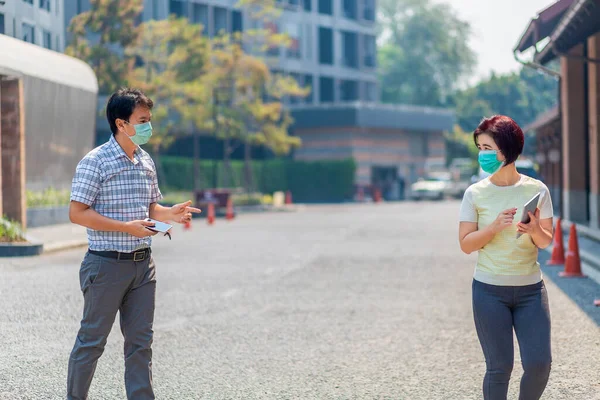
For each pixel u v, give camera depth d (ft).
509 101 172.04
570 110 84.64
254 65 149.07
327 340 29.55
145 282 18.40
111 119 17.81
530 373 16.52
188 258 58.18
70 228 81.00
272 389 22.75
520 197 16.89
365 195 218.18
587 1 50.96
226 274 48.80
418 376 24.17
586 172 84.79
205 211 123.54
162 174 148.15
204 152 193.47
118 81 110.63
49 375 23.82
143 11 156.87
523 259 16.74
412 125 236.22
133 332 18.29
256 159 218.38
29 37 76.69
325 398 21.83
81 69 93.97
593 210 75.87
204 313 35.17
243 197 155.53
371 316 34.50
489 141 16.76
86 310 18.11
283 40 163.43
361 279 46.75
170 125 138.31
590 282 43.42
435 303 37.99
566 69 84.48
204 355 27.04
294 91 162.81
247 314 34.96
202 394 22.21
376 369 25.09
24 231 66.80
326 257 59.21
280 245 69.46
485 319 16.83
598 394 21.88
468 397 21.84
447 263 55.16
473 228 17.10
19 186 67.21
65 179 90.68
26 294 38.52
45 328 30.68
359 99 252.62
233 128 153.38
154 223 17.63
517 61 84.69
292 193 218.79
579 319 32.86
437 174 246.88
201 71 140.87
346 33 250.78
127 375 18.38
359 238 77.56
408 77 346.33
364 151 226.79
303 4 235.20
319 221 108.58
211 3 198.90
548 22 69.82
